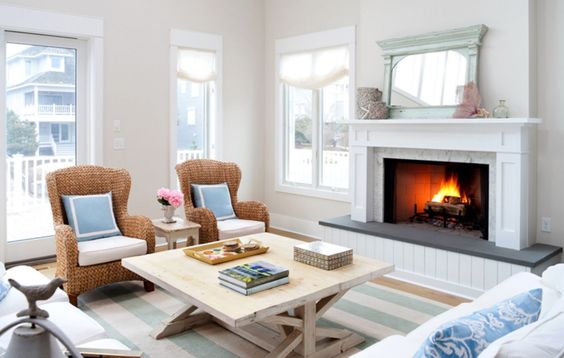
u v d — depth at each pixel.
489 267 3.59
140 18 5.07
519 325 1.50
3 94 4.33
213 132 5.85
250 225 4.41
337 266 2.87
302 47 5.67
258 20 6.10
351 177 4.92
